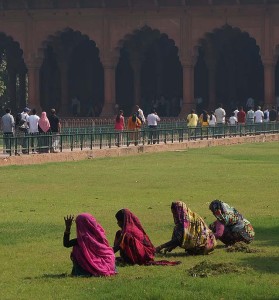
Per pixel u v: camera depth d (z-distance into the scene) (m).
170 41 146.12
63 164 73.50
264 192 54.53
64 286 28.88
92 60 148.62
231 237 36.25
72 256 30.64
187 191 54.91
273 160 79.94
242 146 101.94
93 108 144.12
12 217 43.88
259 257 33.66
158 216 44.09
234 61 144.88
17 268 32.09
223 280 29.39
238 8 130.00
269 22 129.62
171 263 32.44
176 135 99.75
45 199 50.72
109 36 133.88
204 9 130.88
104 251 30.64
